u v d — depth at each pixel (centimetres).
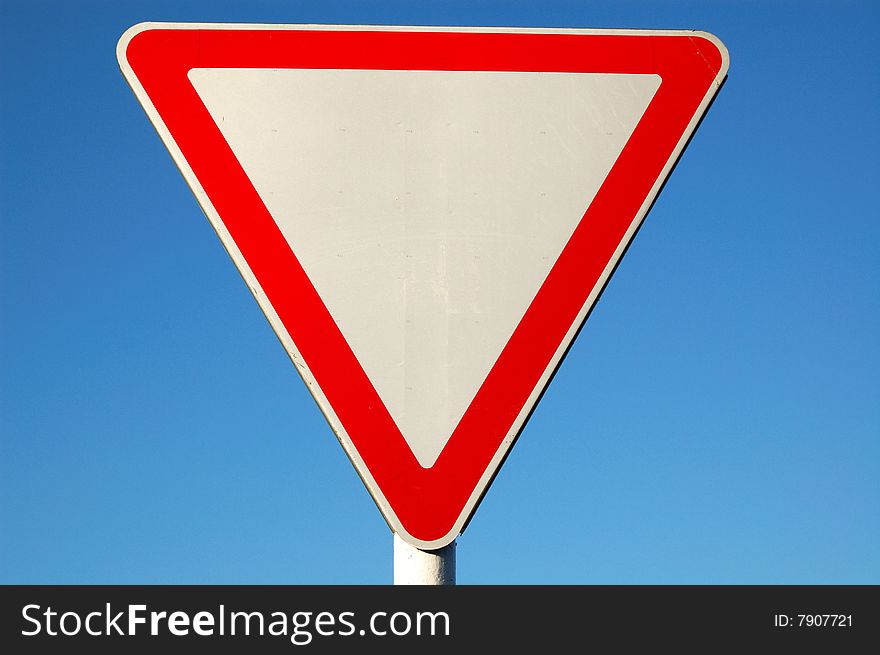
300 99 157
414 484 147
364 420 149
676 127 160
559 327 153
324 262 153
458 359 151
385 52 158
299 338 151
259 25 158
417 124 157
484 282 153
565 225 156
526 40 160
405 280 153
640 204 157
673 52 162
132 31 158
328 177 155
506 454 149
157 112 157
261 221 154
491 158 157
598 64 161
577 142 158
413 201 155
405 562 146
